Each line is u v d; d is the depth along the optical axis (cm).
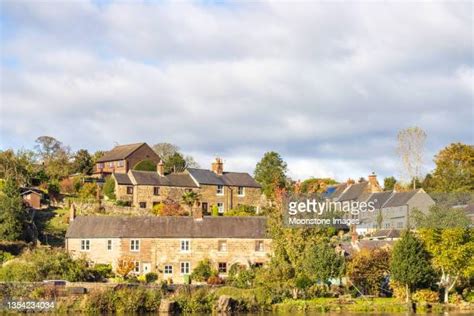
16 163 14062
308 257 8662
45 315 7394
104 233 10219
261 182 15075
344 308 7969
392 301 8294
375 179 13762
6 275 8525
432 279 8344
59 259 8912
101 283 8069
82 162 16275
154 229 10288
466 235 8356
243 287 8638
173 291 8056
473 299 8512
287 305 8069
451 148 14662
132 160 15525
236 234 10362
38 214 12275
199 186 13312
